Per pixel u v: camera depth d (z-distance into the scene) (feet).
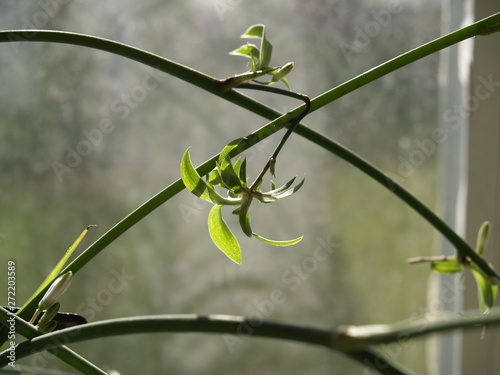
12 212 2.22
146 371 2.37
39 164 2.23
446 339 2.23
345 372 2.38
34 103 2.20
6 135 2.19
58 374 1.08
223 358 2.39
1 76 2.15
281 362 2.39
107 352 2.35
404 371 0.72
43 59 2.17
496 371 2.08
